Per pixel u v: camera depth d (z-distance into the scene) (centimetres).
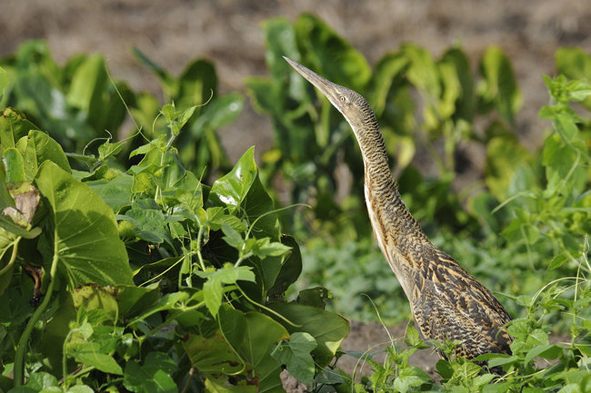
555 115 994
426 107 1908
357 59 1748
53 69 1798
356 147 1800
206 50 3291
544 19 3469
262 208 650
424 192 1723
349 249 1525
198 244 579
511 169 1803
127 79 3047
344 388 689
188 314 559
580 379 579
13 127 651
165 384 549
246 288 638
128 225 591
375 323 1196
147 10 3597
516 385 612
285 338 608
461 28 3466
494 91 1900
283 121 1773
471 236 1755
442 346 679
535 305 706
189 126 1688
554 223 1066
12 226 542
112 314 560
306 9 3606
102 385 568
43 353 579
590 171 1577
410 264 896
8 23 3478
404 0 3606
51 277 564
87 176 665
